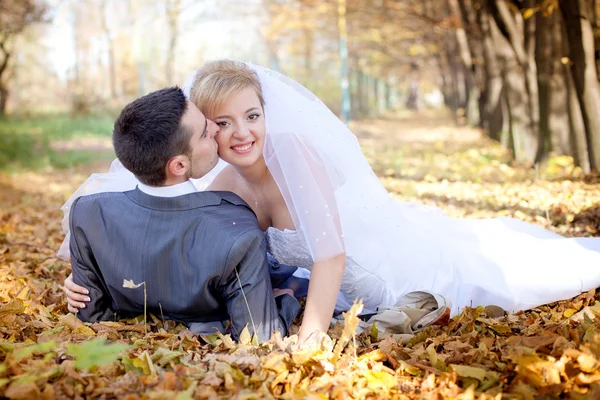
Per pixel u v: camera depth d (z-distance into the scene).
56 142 24.14
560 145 10.63
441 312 3.29
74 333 3.13
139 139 2.95
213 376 2.51
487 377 2.54
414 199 8.29
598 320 3.08
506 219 4.44
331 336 3.21
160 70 52.97
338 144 3.47
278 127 3.18
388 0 23.28
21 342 3.03
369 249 3.59
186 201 3.05
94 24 49.69
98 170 16.98
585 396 2.29
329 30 35.78
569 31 9.45
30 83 45.72
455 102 35.28
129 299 3.23
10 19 23.38
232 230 2.99
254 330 3.02
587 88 9.41
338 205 3.49
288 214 3.47
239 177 3.56
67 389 2.39
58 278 4.55
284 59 47.53
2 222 7.75
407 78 67.25
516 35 12.43
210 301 3.08
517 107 12.84
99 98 35.41
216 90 3.04
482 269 3.84
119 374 2.64
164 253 3.05
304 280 3.86
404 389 2.52
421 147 18.78
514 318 3.51
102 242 3.15
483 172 11.41
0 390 2.36
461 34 20.48
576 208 6.49
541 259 3.95
